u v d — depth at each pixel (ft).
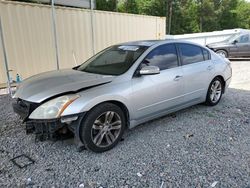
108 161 9.68
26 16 22.85
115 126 10.68
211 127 12.96
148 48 12.46
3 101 18.35
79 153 10.30
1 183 8.34
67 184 8.30
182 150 10.46
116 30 29.99
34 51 23.97
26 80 12.46
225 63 16.99
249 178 8.44
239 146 10.77
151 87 11.71
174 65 13.28
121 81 10.84
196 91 14.62
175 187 8.06
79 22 26.55
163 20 35.65
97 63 13.44
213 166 9.21
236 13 136.46
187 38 59.67
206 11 131.64
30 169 9.17
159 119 14.20
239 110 15.67
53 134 9.84
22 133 12.34
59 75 12.10
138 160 9.72
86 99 9.62
